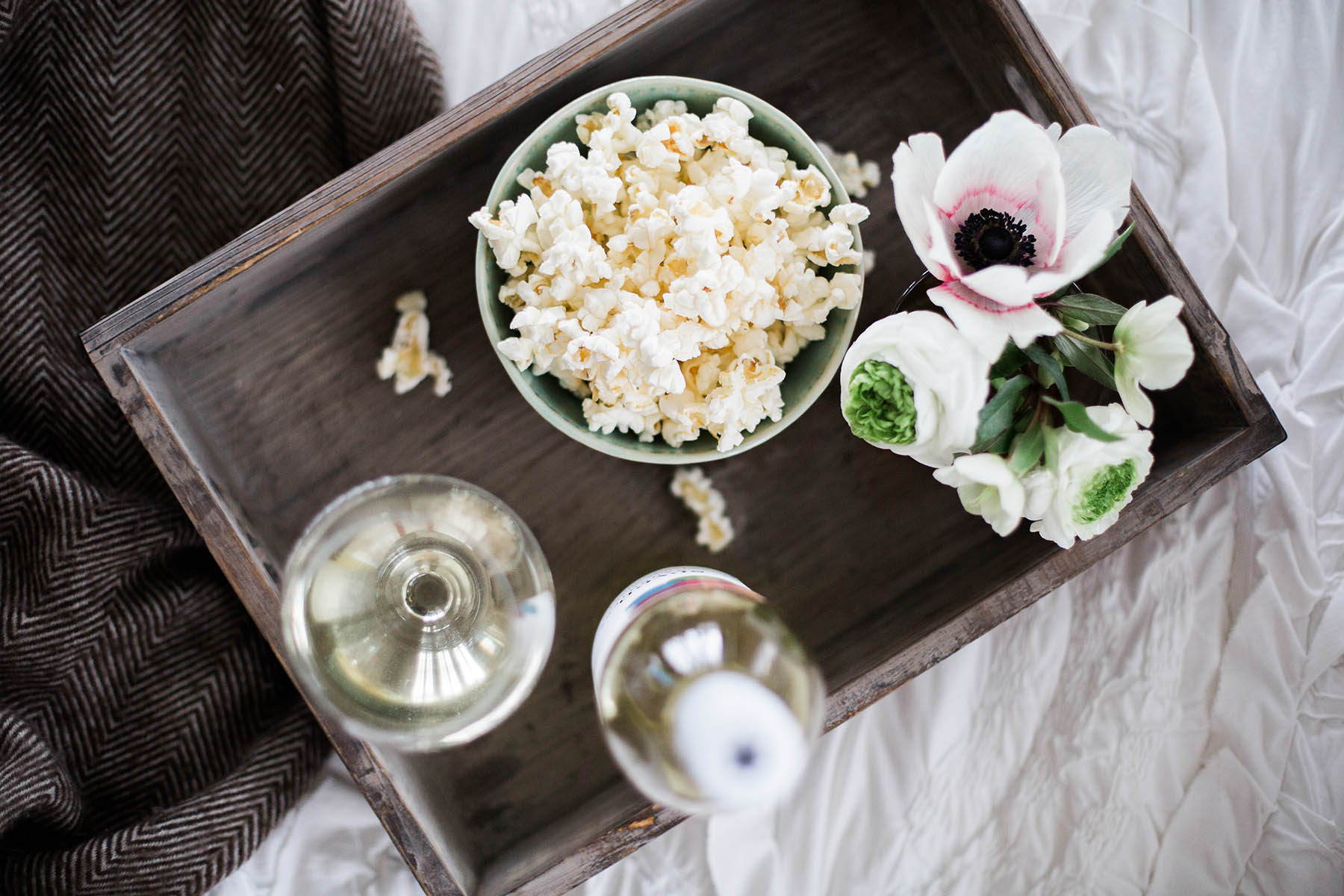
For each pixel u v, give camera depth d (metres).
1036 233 0.46
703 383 0.52
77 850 0.56
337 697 0.50
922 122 0.56
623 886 0.62
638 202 0.50
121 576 0.58
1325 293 0.63
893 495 0.56
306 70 0.59
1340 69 0.63
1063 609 0.63
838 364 0.52
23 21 0.58
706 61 0.55
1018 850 0.63
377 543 0.50
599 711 0.53
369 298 0.55
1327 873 0.63
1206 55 0.64
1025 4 0.63
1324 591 0.63
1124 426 0.46
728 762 0.46
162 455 0.53
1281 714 0.63
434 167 0.53
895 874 0.63
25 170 0.59
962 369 0.45
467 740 0.52
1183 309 0.54
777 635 0.49
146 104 0.59
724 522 0.56
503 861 0.55
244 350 0.55
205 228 0.60
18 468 0.56
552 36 0.63
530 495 0.56
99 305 0.60
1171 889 0.64
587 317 0.50
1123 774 0.63
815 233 0.51
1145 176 0.63
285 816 0.59
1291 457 0.63
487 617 0.51
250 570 0.53
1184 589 0.63
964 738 0.63
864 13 0.56
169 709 0.59
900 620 0.56
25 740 0.56
